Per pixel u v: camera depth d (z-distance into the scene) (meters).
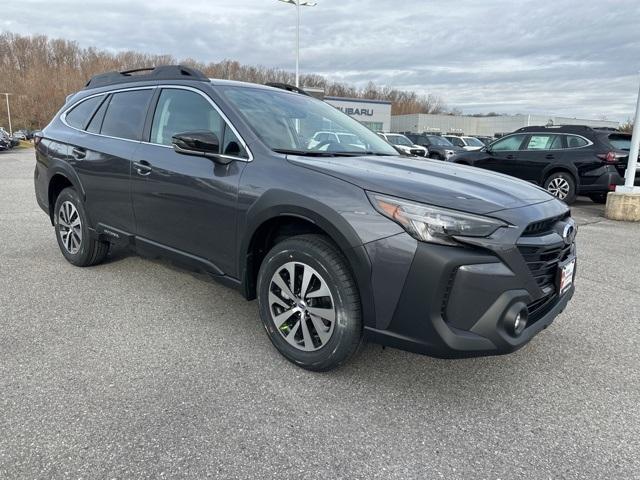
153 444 2.22
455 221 2.32
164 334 3.37
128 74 4.39
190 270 3.55
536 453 2.27
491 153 11.45
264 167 2.93
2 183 12.63
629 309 4.17
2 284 4.28
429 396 2.71
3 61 103.56
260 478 2.04
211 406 2.53
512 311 2.38
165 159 3.50
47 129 4.98
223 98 3.33
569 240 2.83
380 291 2.46
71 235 4.72
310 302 2.79
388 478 2.07
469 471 2.13
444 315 2.39
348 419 2.47
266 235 3.04
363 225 2.48
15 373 2.79
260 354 3.11
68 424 2.34
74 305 3.85
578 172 9.91
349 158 3.15
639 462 2.22
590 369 3.09
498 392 2.79
